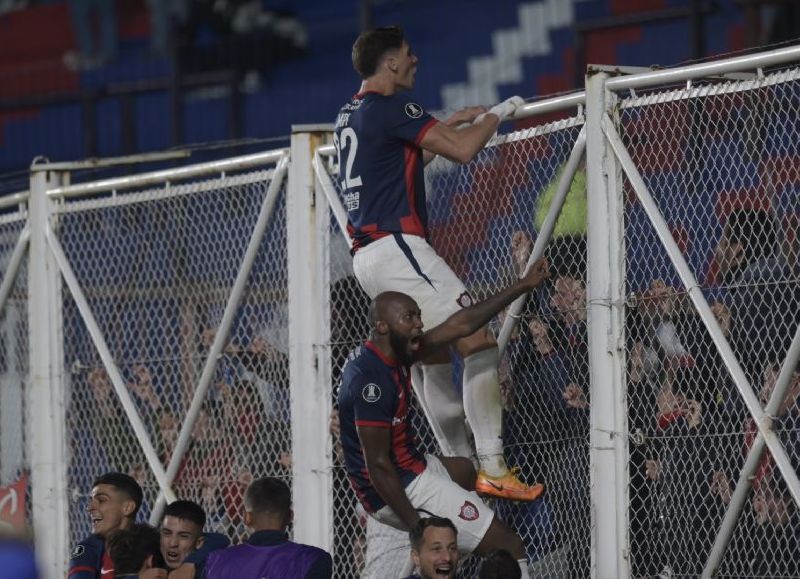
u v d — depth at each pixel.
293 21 56.72
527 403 22.16
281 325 25.41
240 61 56.00
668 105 20.66
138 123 55.19
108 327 28.20
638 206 20.97
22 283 30.45
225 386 25.94
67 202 29.22
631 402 20.70
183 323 26.89
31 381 29.58
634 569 20.52
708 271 20.06
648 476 20.53
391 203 20.75
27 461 30.31
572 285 21.70
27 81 60.84
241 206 26.25
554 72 50.88
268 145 51.53
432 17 54.19
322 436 24.50
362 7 48.97
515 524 22.36
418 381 22.53
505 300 19.59
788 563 19.12
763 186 19.42
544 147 22.06
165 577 22.72
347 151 21.08
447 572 19.00
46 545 29.03
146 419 27.30
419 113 20.55
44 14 62.25
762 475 19.22
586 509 21.36
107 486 24.47
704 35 42.47
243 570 20.91
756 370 19.42
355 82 53.69
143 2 60.03
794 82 19.11
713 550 19.41
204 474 26.17
